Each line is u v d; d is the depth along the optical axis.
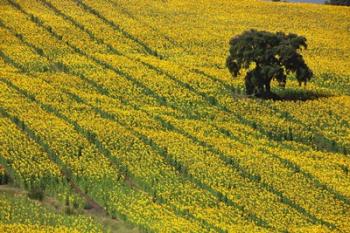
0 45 133.50
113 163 93.56
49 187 85.56
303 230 79.75
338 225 83.00
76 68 126.56
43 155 92.50
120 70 126.81
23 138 96.38
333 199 89.12
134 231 76.88
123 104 113.75
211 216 81.44
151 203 83.50
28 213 78.00
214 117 112.00
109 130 101.38
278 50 116.25
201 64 135.50
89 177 88.25
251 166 95.06
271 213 83.81
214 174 91.94
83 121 103.88
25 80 118.12
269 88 122.19
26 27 142.75
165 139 100.62
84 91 117.38
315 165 98.50
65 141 96.56
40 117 103.62
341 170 98.12
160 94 118.25
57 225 75.44
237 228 78.62
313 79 133.75
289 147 104.94
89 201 84.06
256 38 117.19
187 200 85.50
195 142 101.50
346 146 106.31
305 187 91.25
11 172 88.50
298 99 122.69
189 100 117.19
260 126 110.12
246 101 118.81
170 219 79.25
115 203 82.44
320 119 113.94
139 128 104.25
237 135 105.62
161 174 91.12
